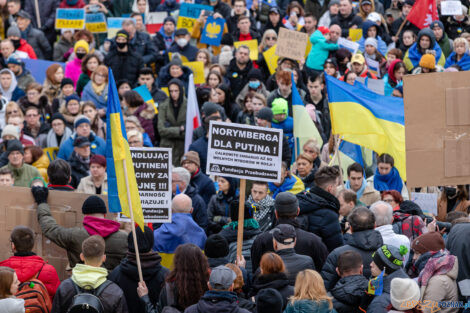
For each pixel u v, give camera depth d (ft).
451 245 28.78
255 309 26.63
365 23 69.62
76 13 73.72
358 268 26.96
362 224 28.94
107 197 33.40
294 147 48.52
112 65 65.05
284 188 41.34
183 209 33.88
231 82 62.85
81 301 26.09
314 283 24.68
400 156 39.01
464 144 24.93
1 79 62.13
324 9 77.05
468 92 24.86
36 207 32.42
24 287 28.12
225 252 28.86
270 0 77.51
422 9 71.15
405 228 33.88
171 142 56.44
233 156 31.14
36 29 75.66
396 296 24.97
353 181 40.22
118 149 29.89
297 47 61.57
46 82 62.90
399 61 60.49
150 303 27.35
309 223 32.30
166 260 33.63
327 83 39.01
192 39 73.56
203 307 24.32
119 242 30.66
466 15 73.82
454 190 39.99
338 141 39.22
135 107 56.18
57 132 54.39
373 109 38.75
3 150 50.31
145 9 77.92
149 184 32.07
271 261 26.58
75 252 30.94
